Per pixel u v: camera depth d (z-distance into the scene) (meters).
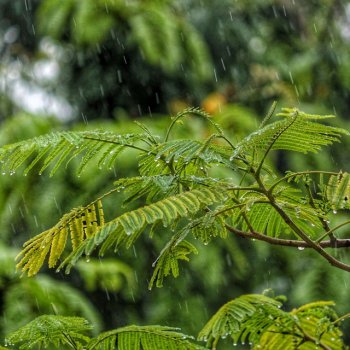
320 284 7.66
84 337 3.02
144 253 7.45
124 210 6.47
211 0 9.68
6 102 9.41
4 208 6.62
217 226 2.90
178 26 8.23
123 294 8.02
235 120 7.30
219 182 2.88
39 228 6.64
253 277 8.21
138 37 7.73
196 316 7.73
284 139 2.85
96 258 7.55
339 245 3.05
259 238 3.06
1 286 6.38
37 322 2.95
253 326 3.45
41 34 9.37
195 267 7.44
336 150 8.36
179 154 2.78
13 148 2.85
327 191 2.71
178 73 8.58
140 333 2.98
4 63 9.54
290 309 8.35
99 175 6.51
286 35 10.16
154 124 6.84
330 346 3.62
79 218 2.88
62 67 9.02
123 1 7.89
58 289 6.48
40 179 6.66
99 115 8.77
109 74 8.60
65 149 3.00
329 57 9.71
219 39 9.53
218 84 9.46
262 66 9.77
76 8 7.95
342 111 9.62
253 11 10.13
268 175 3.10
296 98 9.54
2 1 9.41
